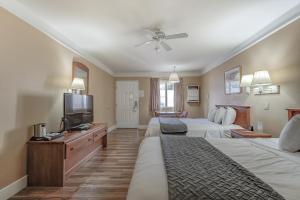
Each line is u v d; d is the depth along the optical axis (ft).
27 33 8.63
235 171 4.17
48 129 10.33
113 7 8.29
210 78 20.99
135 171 4.53
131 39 12.38
